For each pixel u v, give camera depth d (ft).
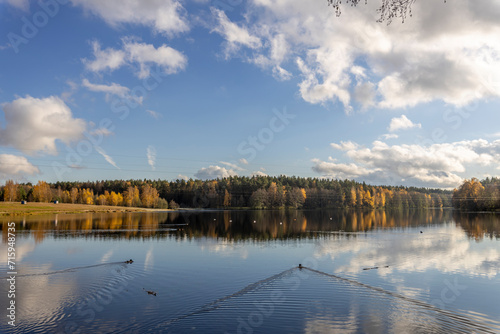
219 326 59.72
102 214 410.52
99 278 93.91
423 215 435.53
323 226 268.21
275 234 208.13
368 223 299.38
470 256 127.24
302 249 146.00
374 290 81.71
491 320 62.54
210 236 196.65
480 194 530.27
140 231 220.84
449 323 61.67
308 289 82.69
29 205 443.73
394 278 93.25
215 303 72.33
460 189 573.74
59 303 72.54
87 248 147.43
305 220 339.36
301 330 58.39
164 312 67.15
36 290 82.48
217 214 446.60
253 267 108.37
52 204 492.95
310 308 69.31
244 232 220.43
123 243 164.04
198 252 137.69
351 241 173.78
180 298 75.97
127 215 398.01
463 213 476.54
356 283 88.02
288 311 67.56
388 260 119.55
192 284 87.66
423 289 82.89
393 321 62.28
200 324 60.95
